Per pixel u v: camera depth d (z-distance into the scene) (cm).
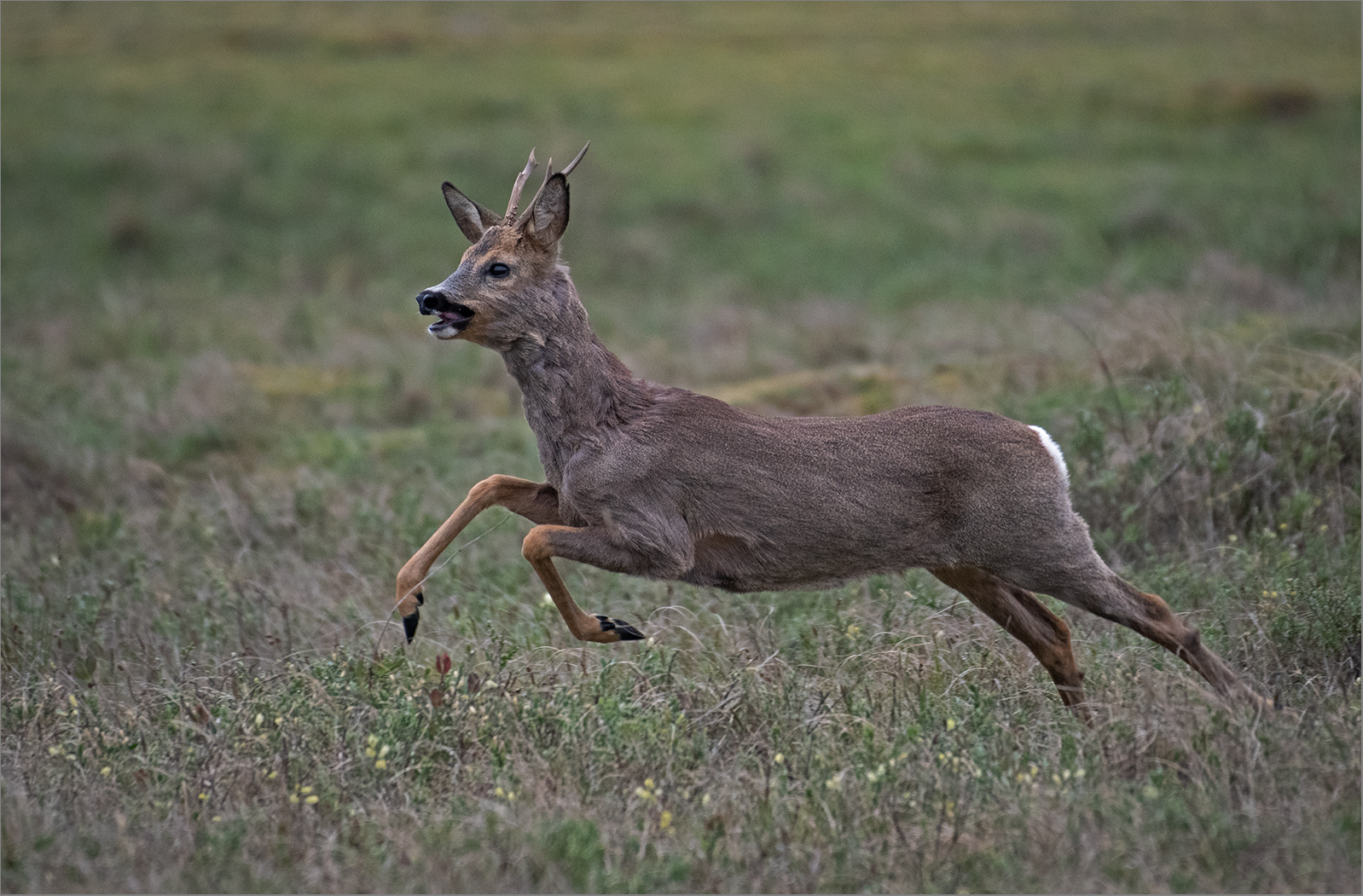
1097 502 2592
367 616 2388
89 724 1903
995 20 11162
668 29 11062
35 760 1802
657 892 1463
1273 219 5612
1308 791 1598
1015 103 8512
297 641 2309
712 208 6825
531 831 1548
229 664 2138
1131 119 8088
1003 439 1927
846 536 1919
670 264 6253
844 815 1599
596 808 1650
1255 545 2412
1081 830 1534
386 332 5059
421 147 7781
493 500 2014
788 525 1914
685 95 8825
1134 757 1719
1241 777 1631
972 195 6850
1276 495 2594
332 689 1945
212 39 10650
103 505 3303
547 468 1977
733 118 8288
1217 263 4625
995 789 1642
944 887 1462
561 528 1917
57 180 7356
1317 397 2698
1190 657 1914
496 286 1923
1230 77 8881
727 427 1930
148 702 2019
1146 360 3103
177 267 6397
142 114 8500
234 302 5656
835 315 4956
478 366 4528
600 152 7644
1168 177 6731
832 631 2172
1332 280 4331
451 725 1847
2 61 9988
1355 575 2255
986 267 5778
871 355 4212
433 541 1983
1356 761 1661
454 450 3481
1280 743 1691
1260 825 1530
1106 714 1844
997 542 1923
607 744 1778
